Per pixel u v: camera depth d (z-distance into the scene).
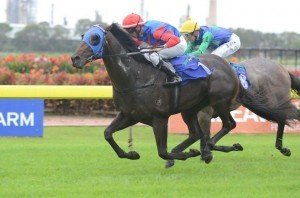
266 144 14.53
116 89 9.84
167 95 9.98
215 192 8.80
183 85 10.20
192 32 11.88
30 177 10.03
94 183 9.49
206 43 11.65
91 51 9.50
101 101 19.94
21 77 20.61
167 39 9.98
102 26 9.68
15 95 15.00
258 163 11.54
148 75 9.83
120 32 9.73
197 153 10.55
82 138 15.92
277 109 11.58
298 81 12.84
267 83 12.18
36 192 8.77
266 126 16.86
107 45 9.62
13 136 15.77
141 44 10.25
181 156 10.20
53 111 20.38
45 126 18.17
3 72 20.47
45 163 11.41
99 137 16.20
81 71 22.95
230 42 12.22
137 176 10.09
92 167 11.03
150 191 8.85
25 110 15.77
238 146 11.26
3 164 11.27
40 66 23.25
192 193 8.73
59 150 13.16
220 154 12.86
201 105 10.85
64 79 20.50
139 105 9.77
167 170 10.74
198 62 10.41
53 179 9.84
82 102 20.03
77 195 8.58
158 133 9.94
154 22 10.12
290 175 10.25
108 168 10.94
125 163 11.53
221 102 10.72
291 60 34.41
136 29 10.06
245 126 16.80
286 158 12.28
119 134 17.30
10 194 8.65
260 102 11.53
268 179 9.85
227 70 10.84
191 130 10.91
